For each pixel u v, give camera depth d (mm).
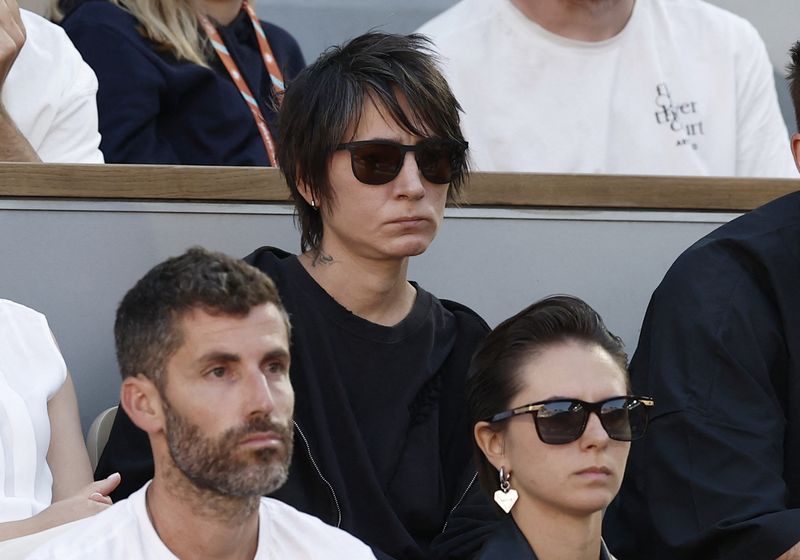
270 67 16484
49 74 14156
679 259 12422
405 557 11195
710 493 11281
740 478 11305
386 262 11664
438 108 11531
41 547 8602
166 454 8492
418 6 21250
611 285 13758
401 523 11273
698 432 11492
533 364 10398
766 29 21812
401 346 11797
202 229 12852
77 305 12555
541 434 10227
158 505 8617
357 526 11164
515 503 10461
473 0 16266
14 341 11797
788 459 11906
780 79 21797
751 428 11500
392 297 11883
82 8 15516
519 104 15820
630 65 16094
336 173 11516
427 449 11719
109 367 12602
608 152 15938
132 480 11211
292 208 13016
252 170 12945
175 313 8445
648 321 12508
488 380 10562
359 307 11750
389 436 11570
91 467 11805
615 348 10609
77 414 11961
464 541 11047
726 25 16625
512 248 13539
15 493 11109
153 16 15531
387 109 11414
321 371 11477
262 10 20766
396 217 11430
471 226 13453
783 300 12031
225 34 16234
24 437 11258
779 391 11984
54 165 12500
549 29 15844
